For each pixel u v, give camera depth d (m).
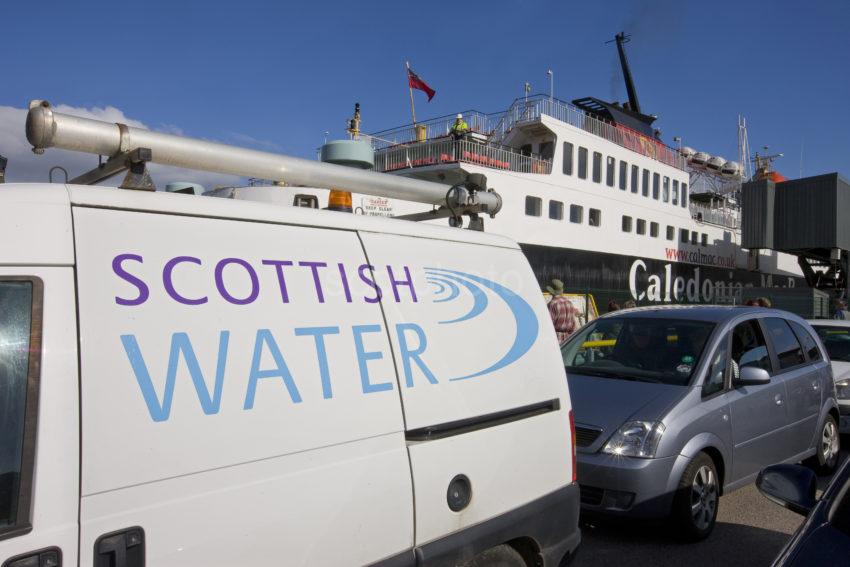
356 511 2.08
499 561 2.55
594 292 19.97
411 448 2.26
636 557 4.28
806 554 2.05
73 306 1.68
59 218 1.74
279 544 1.90
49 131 1.91
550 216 21.58
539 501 2.74
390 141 21.22
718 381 4.93
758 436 5.12
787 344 5.90
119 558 1.63
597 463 4.36
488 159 20.09
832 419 6.33
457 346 2.53
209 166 2.30
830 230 27.36
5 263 1.62
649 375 5.00
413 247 2.56
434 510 2.31
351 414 2.11
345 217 2.38
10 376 1.58
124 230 1.84
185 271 1.90
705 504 4.56
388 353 2.28
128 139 2.08
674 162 29.69
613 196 24.56
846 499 2.23
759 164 39.75
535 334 2.91
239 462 1.84
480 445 2.50
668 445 4.36
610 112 27.33
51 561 1.54
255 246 2.08
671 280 28.52
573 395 4.95
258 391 1.92
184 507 1.73
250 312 1.98
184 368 1.80
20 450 1.55
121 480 1.65
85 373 1.65
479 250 2.86
